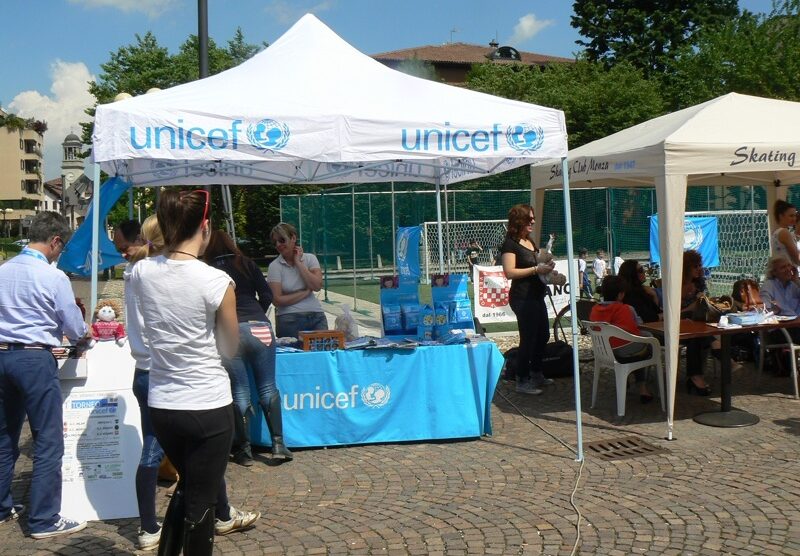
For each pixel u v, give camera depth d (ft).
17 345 14.38
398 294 23.39
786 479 16.84
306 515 15.52
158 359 10.83
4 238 258.57
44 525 14.62
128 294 13.96
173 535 11.41
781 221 27.40
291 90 18.39
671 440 20.10
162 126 16.51
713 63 96.07
